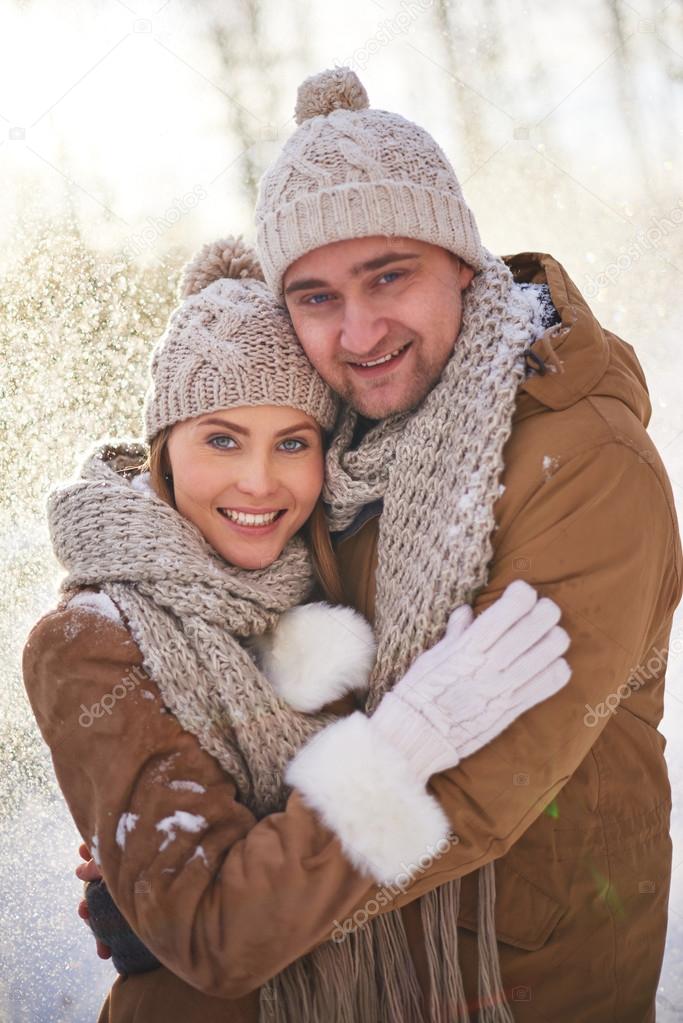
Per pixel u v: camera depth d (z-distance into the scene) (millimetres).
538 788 1251
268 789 1366
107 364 3340
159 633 1374
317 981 1363
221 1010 1384
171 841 1277
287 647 1441
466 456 1343
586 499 1268
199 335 1476
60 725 1368
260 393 1451
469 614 1273
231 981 1239
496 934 1369
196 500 1494
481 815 1239
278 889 1215
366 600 1514
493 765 1229
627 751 1436
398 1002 1358
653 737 1490
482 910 1354
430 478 1389
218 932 1231
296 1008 1375
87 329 3414
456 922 1358
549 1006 1380
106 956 1558
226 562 1517
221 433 1476
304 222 1418
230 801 1328
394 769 1224
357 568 1545
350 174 1409
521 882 1376
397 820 1215
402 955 1373
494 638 1226
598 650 1242
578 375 1355
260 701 1378
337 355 1461
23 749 2781
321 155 1429
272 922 1217
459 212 1452
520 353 1367
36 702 1408
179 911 1249
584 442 1292
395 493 1423
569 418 1321
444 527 1333
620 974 1411
